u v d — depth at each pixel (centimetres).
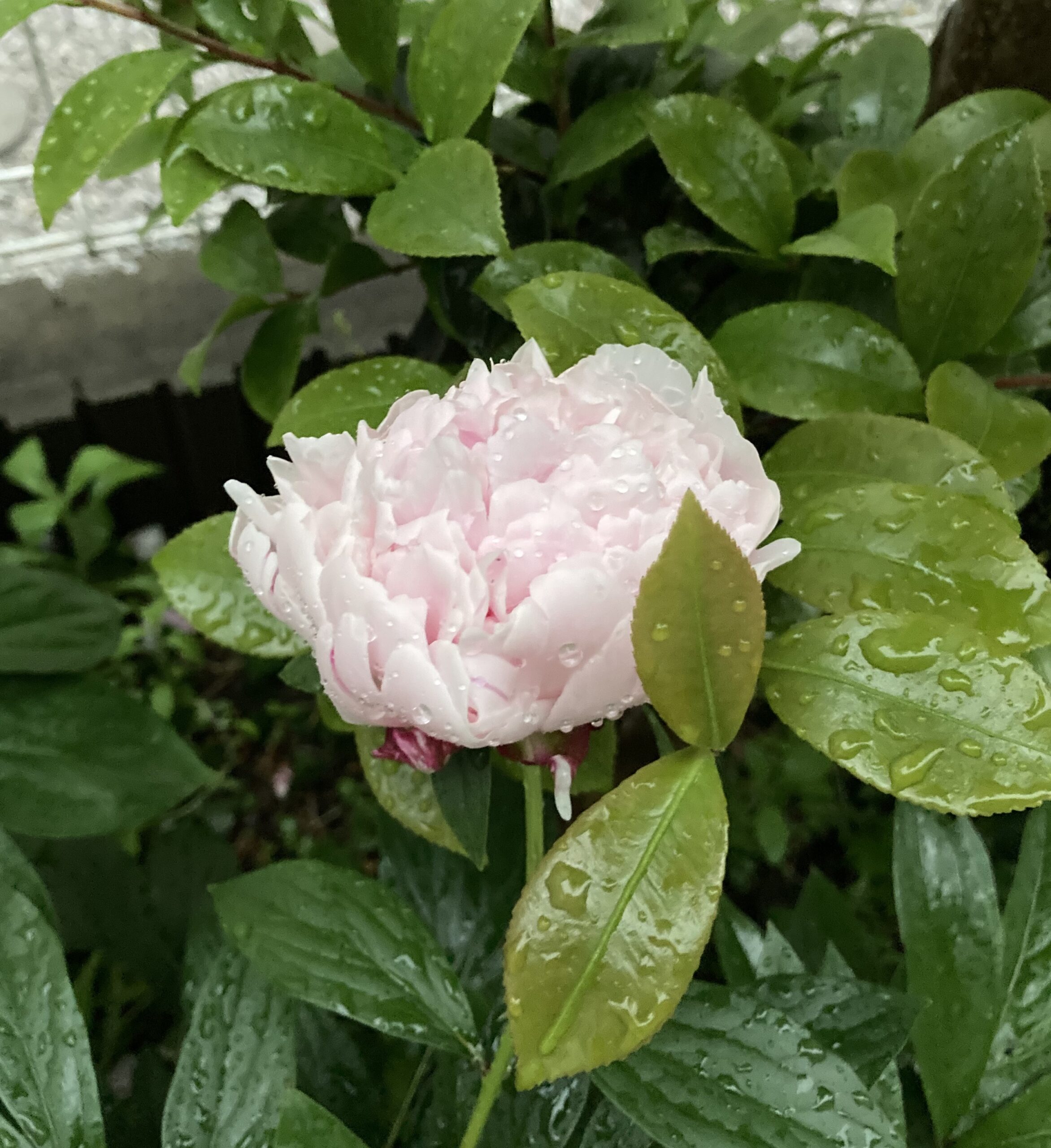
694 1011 26
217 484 93
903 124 42
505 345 43
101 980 47
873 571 28
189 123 34
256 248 45
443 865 40
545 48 43
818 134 49
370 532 24
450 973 29
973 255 33
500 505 23
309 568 23
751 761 65
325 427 35
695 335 31
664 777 24
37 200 33
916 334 34
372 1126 36
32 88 69
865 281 39
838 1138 25
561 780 26
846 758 25
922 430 30
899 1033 29
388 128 36
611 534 23
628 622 22
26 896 31
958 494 28
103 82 33
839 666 26
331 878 29
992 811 24
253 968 29
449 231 33
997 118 37
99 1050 44
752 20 44
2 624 41
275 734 84
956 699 25
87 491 90
